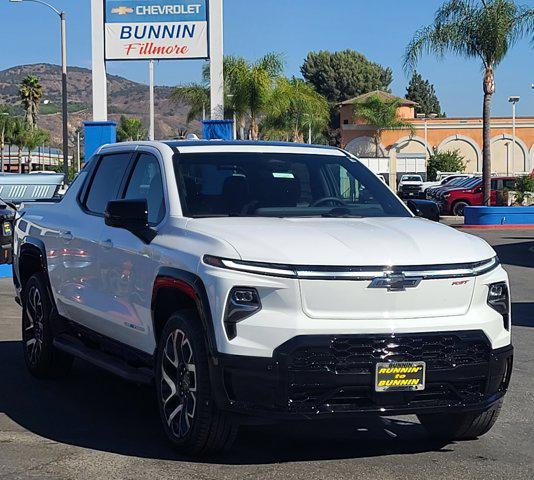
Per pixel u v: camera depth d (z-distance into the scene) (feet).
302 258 16.43
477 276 17.26
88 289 22.53
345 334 16.20
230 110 115.55
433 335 16.66
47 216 25.79
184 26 79.87
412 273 16.62
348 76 330.95
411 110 256.11
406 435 20.18
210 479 16.80
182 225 18.97
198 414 17.10
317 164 22.06
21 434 20.02
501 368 17.57
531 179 117.19
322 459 18.16
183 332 17.70
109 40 80.69
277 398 16.14
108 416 21.68
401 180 190.19
